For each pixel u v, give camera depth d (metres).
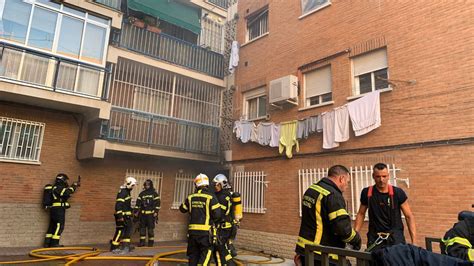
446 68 7.53
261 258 9.63
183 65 13.18
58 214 10.00
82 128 11.30
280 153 11.03
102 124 10.66
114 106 11.20
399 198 4.45
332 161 9.47
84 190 11.22
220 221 6.62
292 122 10.79
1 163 9.76
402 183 7.79
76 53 10.24
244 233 11.61
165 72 12.88
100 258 8.31
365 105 8.77
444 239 3.04
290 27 11.82
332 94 9.94
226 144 13.53
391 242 4.23
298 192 10.20
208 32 14.79
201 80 13.62
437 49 7.76
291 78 10.92
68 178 10.58
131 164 12.49
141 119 11.73
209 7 14.83
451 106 7.30
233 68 13.78
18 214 9.84
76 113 11.20
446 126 7.30
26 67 9.31
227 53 14.56
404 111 8.09
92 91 10.40
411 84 8.08
